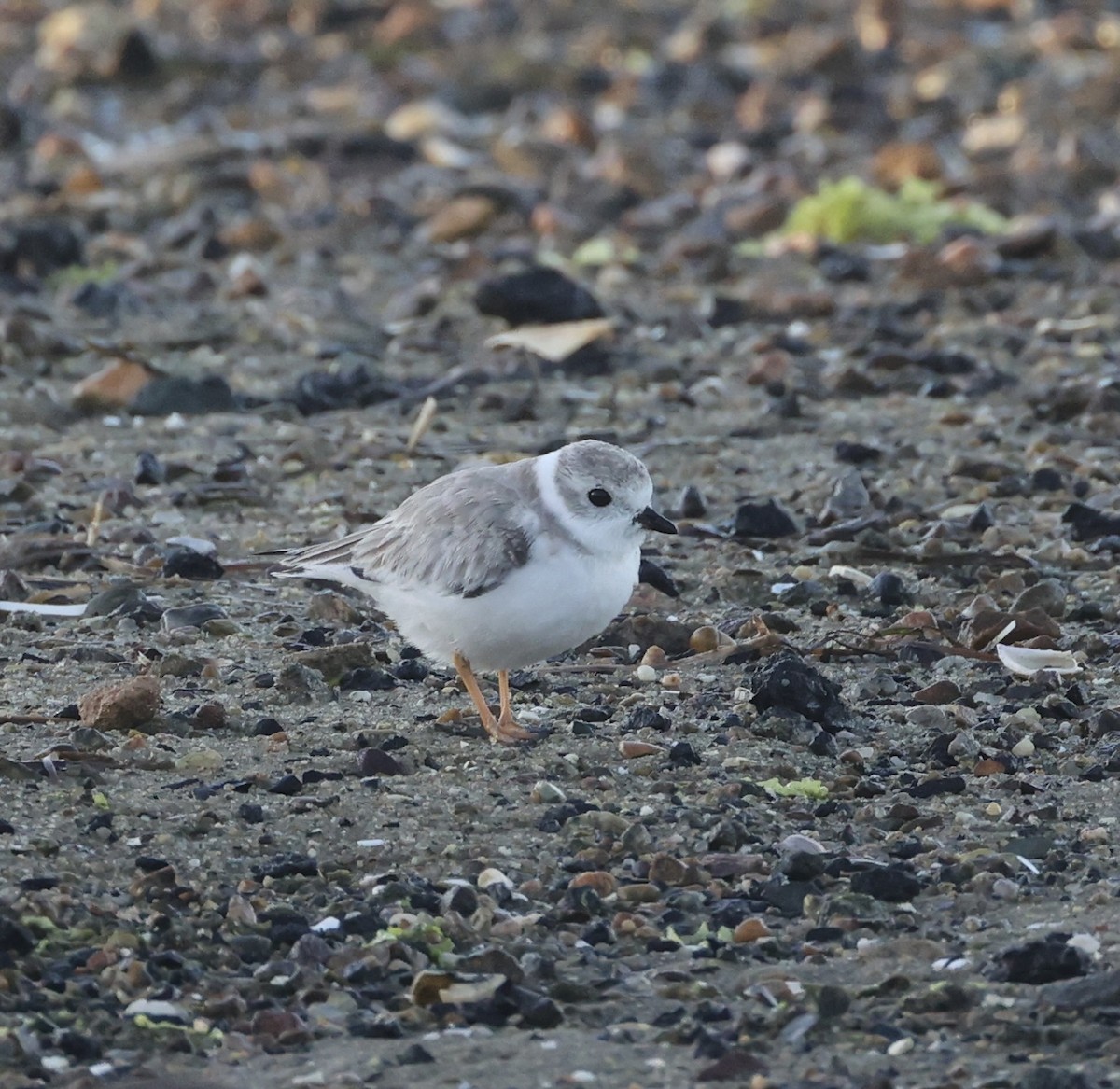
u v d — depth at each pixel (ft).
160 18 124.88
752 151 93.76
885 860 28.76
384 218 81.05
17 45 118.52
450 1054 23.59
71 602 39.88
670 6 129.49
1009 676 35.99
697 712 34.17
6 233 71.51
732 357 61.77
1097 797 30.96
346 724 33.32
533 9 128.26
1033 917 26.94
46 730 32.58
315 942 25.86
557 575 31.12
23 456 49.42
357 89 107.34
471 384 58.54
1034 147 91.35
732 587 40.68
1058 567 42.19
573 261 74.84
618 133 96.84
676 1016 24.61
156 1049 23.65
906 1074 23.06
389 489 48.73
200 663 35.78
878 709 34.55
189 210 81.00
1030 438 52.54
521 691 35.42
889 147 87.04
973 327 63.62
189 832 28.81
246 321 65.87
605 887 27.71
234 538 44.65
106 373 55.77
